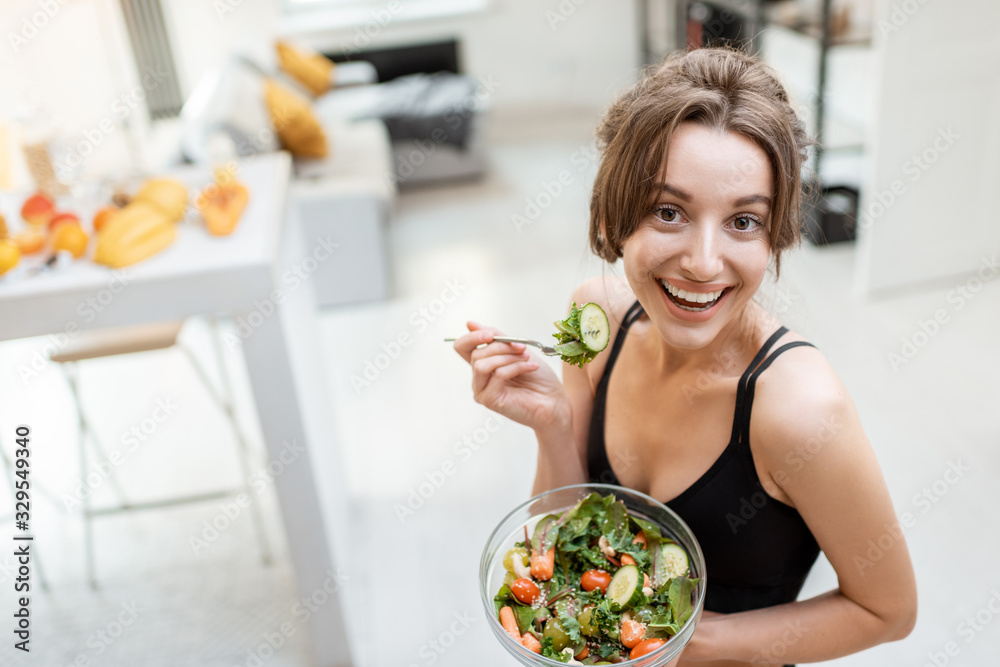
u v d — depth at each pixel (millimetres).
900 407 3057
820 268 4059
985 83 3465
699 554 916
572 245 4551
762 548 1009
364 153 4543
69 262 1902
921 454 2824
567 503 1023
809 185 1011
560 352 969
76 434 3373
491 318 3898
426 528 2766
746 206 825
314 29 6168
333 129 4965
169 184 2121
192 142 3871
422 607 2477
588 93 6582
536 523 1014
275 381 1914
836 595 990
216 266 1825
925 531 2523
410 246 4715
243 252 1888
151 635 2445
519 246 4602
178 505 2875
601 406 1144
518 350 1026
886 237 3682
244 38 6027
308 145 4367
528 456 3055
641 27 6348
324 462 2273
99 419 3451
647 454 1082
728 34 5004
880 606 942
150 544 2789
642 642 850
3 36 4027
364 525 2797
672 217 846
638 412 1093
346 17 6285
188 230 2037
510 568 965
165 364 3807
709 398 998
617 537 982
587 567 974
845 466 885
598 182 957
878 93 3438
